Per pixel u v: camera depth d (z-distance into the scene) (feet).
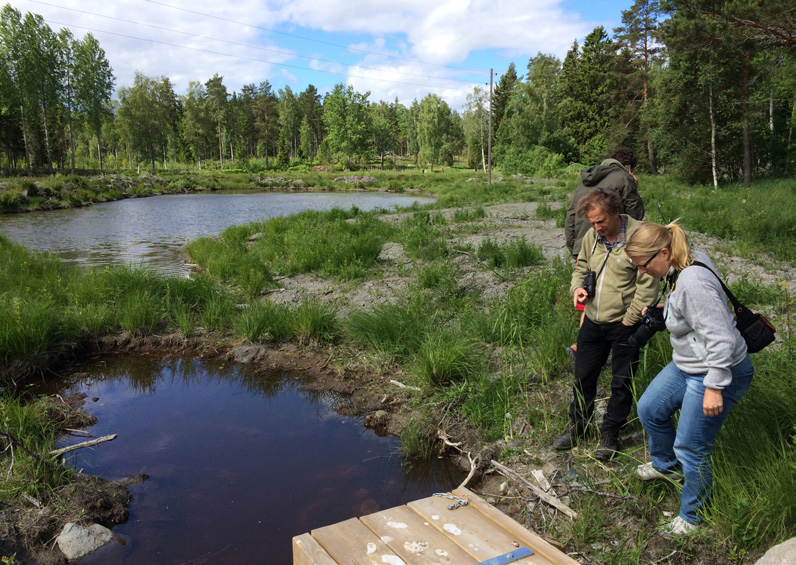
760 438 10.02
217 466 13.19
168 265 38.55
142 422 15.58
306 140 323.78
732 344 8.07
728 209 38.88
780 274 24.09
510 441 13.25
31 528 10.49
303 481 12.53
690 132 83.46
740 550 8.70
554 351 16.15
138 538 10.59
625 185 12.82
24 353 18.70
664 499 10.40
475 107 253.03
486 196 82.94
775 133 90.07
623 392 11.30
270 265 32.35
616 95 145.48
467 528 8.90
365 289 26.40
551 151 170.50
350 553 8.16
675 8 59.21
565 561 7.86
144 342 21.49
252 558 9.98
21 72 147.13
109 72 175.22
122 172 196.75
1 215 78.38
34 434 14.10
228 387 18.04
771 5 47.42
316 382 18.04
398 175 203.72
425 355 16.85
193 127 264.93
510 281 24.86
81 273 30.66
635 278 10.77
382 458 13.56
